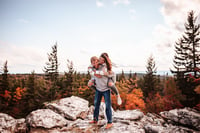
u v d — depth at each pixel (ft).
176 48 65.46
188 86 51.93
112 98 54.34
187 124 12.63
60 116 14.42
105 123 12.59
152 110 47.55
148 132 11.45
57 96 72.33
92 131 11.33
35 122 12.30
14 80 133.69
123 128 11.23
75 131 11.54
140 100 56.59
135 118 14.35
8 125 11.10
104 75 10.75
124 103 55.62
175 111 15.37
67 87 77.92
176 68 63.77
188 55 60.18
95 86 11.99
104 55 10.66
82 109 17.19
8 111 84.23
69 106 17.53
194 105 46.91
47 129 12.17
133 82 65.92
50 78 79.00
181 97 49.08
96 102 12.16
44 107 18.51
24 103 86.58
